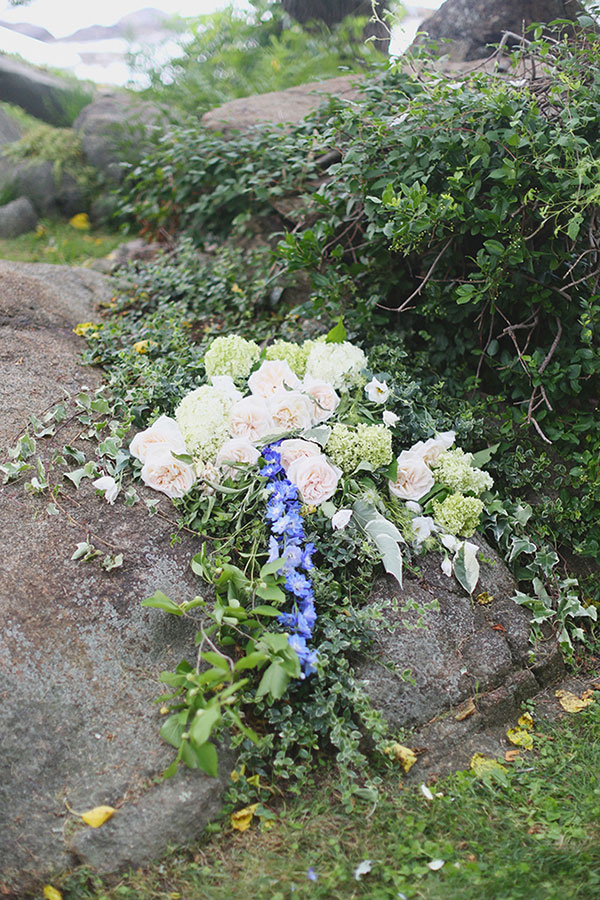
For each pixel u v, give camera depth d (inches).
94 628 95.3
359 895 79.2
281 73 269.6
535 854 82.9
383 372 133.5
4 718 86.7
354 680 95.5
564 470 134.4
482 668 104.3
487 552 118.6
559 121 130.2
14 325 148.9
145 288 181.6
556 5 202.8
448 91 137.2
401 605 106.7
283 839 86.2
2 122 267.6
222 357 127.4
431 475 116.6
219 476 110.1
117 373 134.7
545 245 135.4
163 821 83.6
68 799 84.1
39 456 114.3
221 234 202.2
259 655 87.1
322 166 177.8
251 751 91.4
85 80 311.1
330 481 107.6
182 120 249.4
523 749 99.7
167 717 90.7
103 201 244.7
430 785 93.4
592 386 141.9
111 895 80.0
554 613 113.7
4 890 79.9
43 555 100.4
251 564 102.9
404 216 128.9
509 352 147.3
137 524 107.3
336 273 154.5
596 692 108.5
